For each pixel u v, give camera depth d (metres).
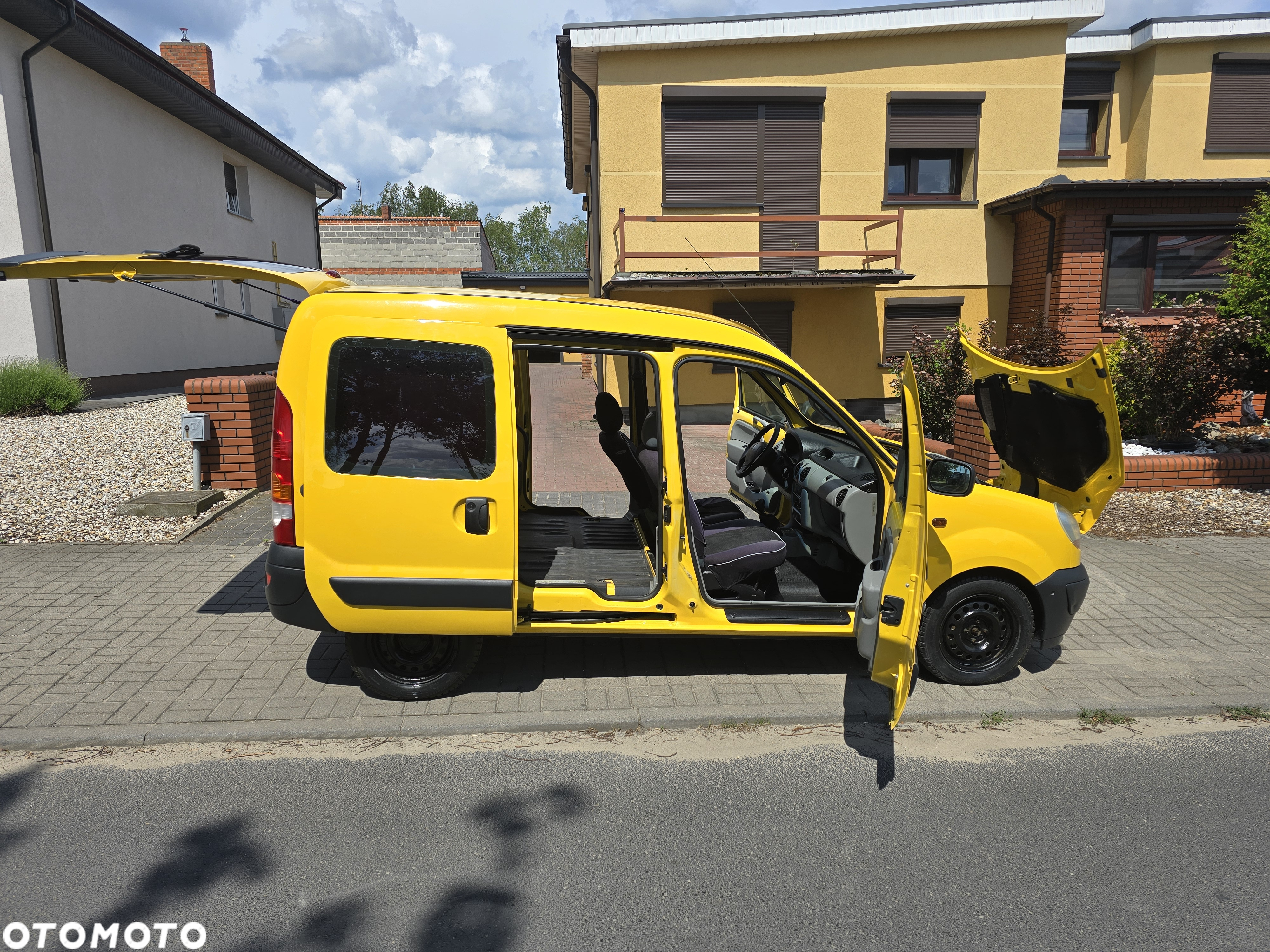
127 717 3.84
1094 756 3.78
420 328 3.74
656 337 3.97
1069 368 4.30
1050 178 14.38
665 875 2.87
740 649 4.89
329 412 3.71
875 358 14.73
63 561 6.05
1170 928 2.64
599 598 4.06
